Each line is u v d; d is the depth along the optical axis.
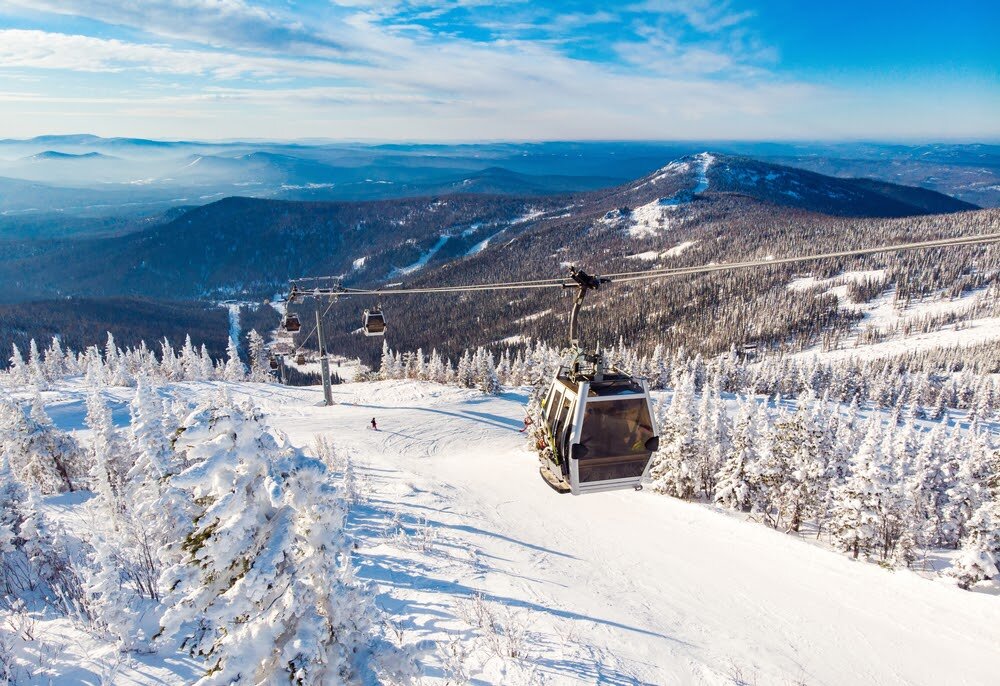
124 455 22.09
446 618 13.02
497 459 39.88
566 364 9.62
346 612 7.73
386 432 46.50
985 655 15.62
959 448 45.69
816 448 37.53
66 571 13.56
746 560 21.81
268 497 7.39
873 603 18.47
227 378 91.38
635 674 11.79
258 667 7.21
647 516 27.47
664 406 58.47
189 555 6.88
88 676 9.57
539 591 15.87
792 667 14.03
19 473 25.31
